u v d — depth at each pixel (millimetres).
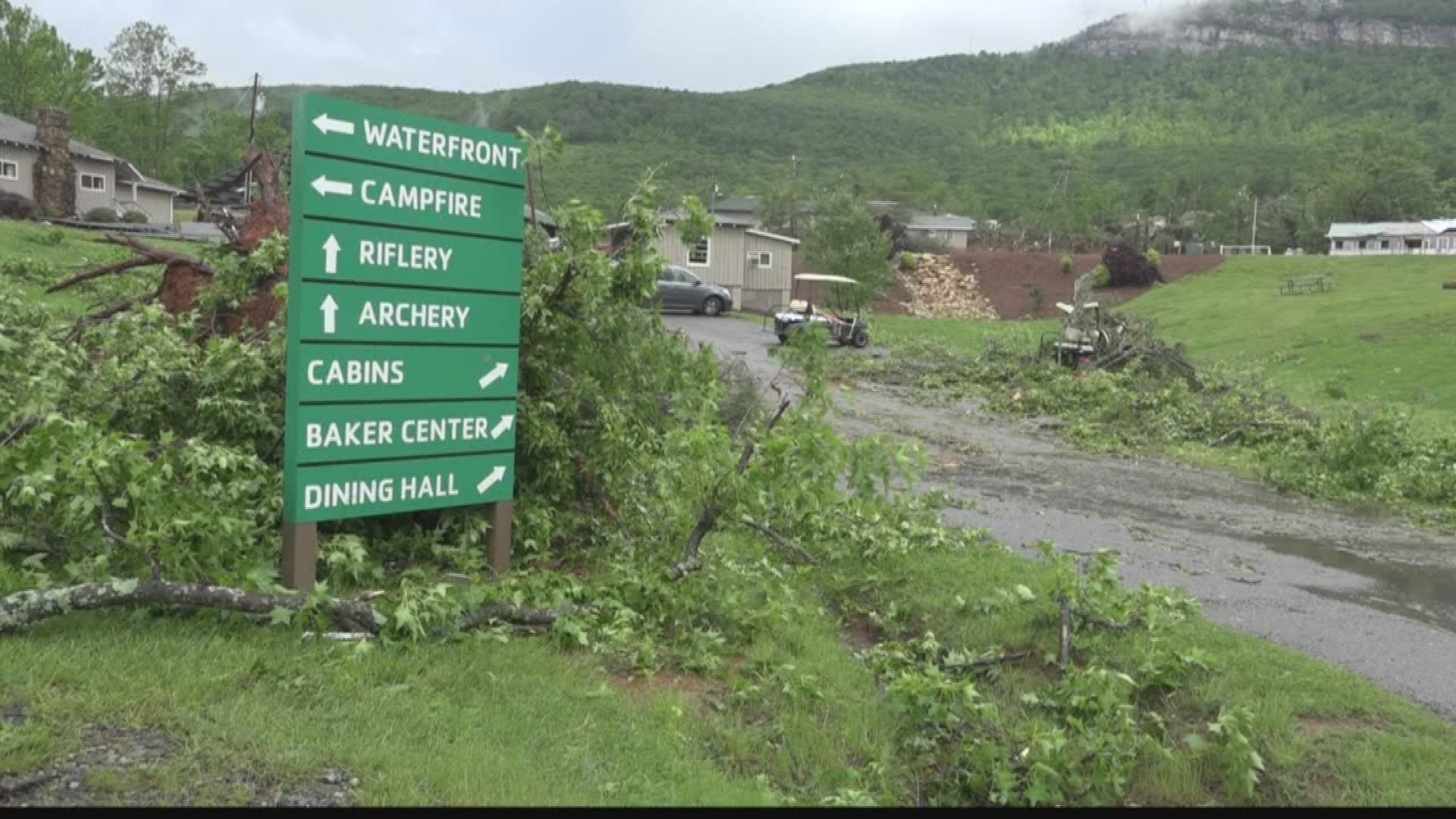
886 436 6871
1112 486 13766
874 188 98562
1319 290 47469
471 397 6531
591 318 7883
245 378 6895
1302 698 6176
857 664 6469
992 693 6258
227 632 5102
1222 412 18734
